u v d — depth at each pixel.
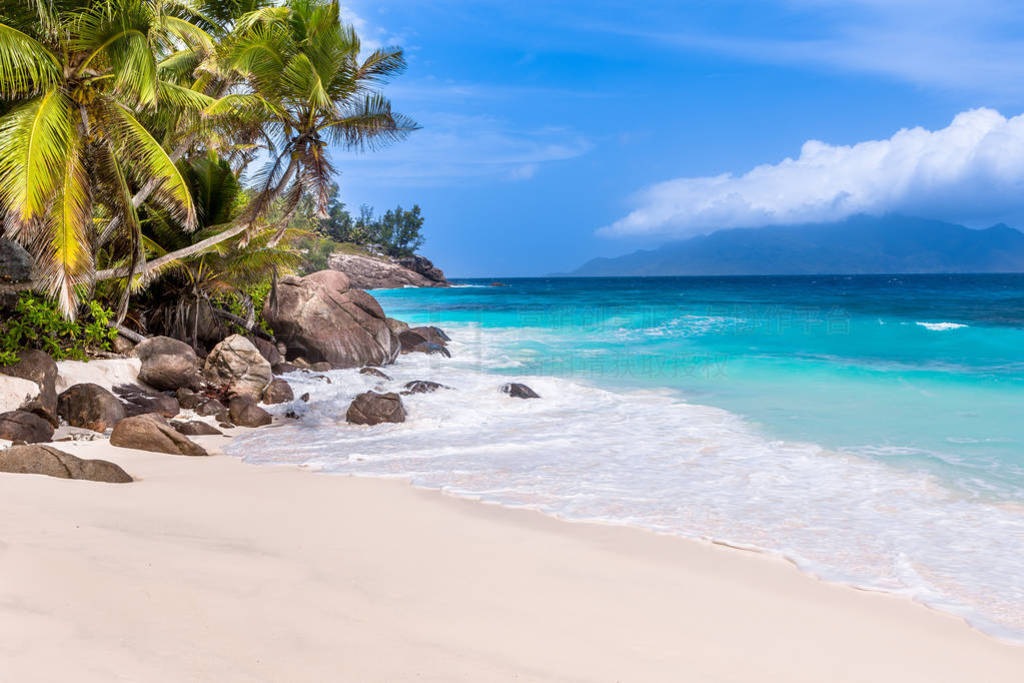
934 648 3.75
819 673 3.36
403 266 128.25
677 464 8.26
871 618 4.13
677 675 3.19
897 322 29.77
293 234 20.50
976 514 6.34
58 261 11.03
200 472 7.45
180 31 16.88
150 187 13.94
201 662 2.84
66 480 6.35
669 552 5.21
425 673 2.96
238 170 21.31
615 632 3.68
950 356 19.62
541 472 7.82
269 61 16.19
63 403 10.42
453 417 11.30
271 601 3.67
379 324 20.19
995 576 4.90
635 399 13.34
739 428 10.52
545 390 13.95
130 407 11.23
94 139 12.82
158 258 15.52
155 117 14.74
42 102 11.21
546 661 3.22
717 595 4.37
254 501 6.20
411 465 8.13
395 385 14.16
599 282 173.12
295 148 16.78
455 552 4.95
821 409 12.10
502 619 3.73
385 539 5.18
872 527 5.95
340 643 3.21
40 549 4.17
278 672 2.82
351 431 10.45
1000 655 3.69
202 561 4.25
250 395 12.98
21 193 10.29
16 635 2.92
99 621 3.16
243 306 20.92
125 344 14.76
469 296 75.12
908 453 8.84
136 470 7.39
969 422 10.90
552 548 5.18
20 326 12.06
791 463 8.31
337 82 17.25
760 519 6.13
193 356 13.17
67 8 11.66
